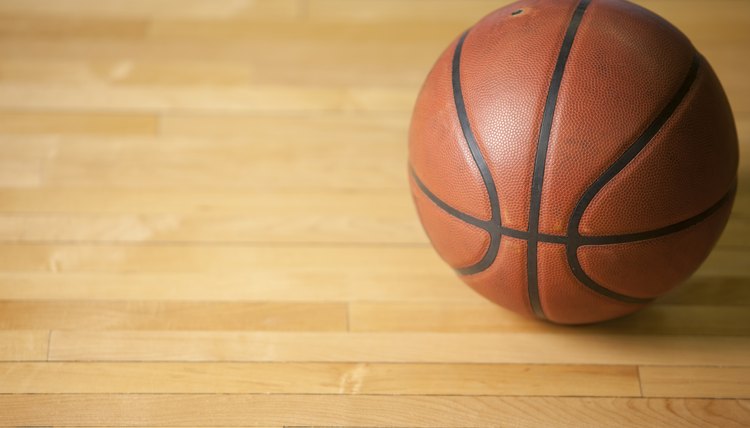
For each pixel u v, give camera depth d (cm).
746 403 182
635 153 158
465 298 205
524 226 163
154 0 293
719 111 169
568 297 172
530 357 192
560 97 159
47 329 196
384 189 232
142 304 202
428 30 285
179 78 264
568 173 158
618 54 161
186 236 219
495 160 162
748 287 206
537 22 167
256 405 182
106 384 185
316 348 194
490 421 179
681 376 188
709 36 279
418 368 190
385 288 207
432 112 174
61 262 211
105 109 253
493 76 165
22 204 225
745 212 222
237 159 240
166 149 242
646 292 175
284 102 257
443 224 175
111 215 223
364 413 181
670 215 162
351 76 266
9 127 246
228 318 200
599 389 185
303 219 224
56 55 270
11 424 177
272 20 287
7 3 289
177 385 185
